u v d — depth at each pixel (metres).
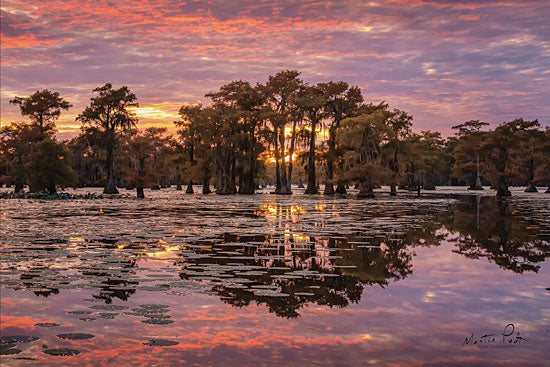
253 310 6.67
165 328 5.83
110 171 75.56
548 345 5.28
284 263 10.50
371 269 9.93
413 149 74.25
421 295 7.68
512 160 83.81
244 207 34.44
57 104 82.50
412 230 18.03
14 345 5.16
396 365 4.68
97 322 6.04
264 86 69.31
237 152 68.56
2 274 9.02
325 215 25.81
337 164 69.00
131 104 77.62
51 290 7.76
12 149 86.56
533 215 26.73
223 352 4.99
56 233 16.11
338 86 65.44
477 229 18.77
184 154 75.19
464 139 107.81
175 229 17.66
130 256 11.21
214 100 72.31
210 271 9.48
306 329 5.82
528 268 10.23
